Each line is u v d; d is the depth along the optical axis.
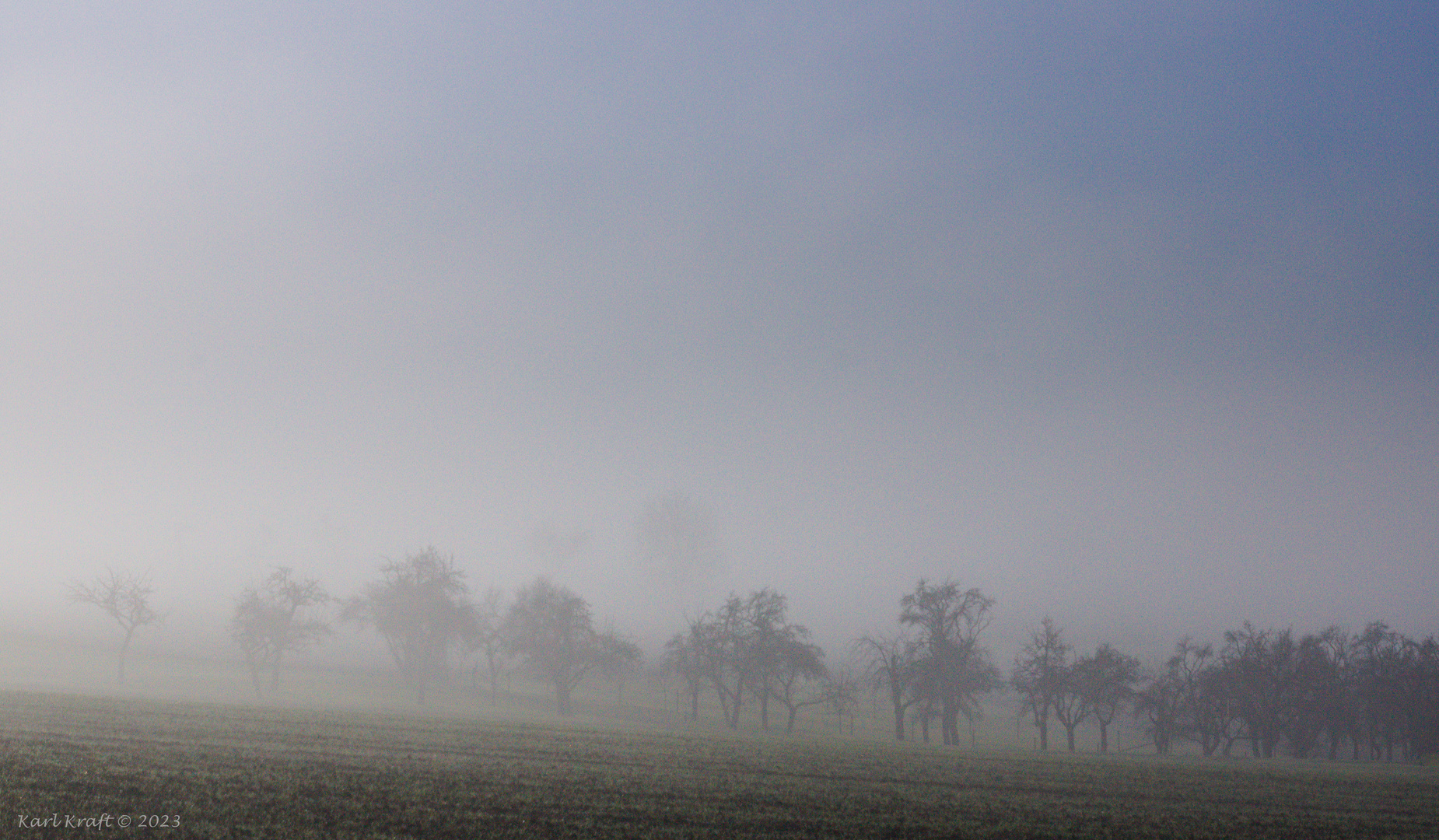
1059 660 81.06
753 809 33.97
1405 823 39.53
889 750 63.59
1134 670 80.88
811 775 45.12
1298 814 40.53
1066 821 35.59
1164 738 81.00
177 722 50.91
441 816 28.77
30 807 26.17
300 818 27.08
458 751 46.25
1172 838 33.47
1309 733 81.38
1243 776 55.56
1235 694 81.50
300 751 41.69
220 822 25.95
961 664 79.94
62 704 56.62
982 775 49.38
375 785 33.47
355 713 67.69
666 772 42.97
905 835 31.22
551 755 47.41
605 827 29.05
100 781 30.42
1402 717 81.25
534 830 27.89
